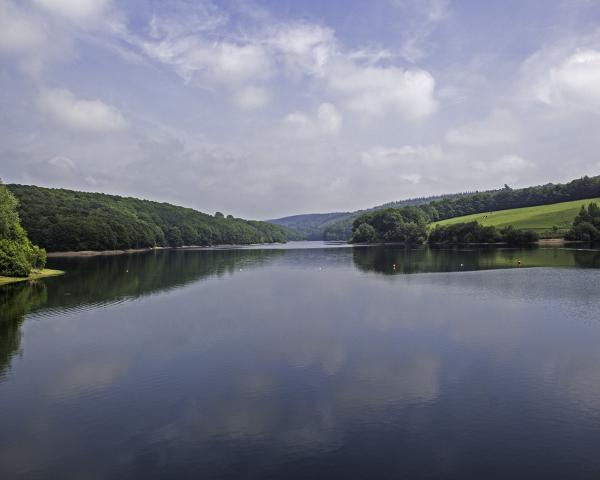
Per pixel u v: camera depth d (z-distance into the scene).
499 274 70.88
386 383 25.19
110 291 59.81
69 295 56.38
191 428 20.39
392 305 46.91
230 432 19.92
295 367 28.12
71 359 30.58
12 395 24.56
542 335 34.16
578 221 144.62
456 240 168.12
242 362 29.27
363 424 20.39
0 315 44.25
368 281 67.06
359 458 17.59
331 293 56.03
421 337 34.28
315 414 21.50
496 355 29.72
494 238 154.00
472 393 23.62
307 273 81.50
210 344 33.50
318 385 25.11
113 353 31.75
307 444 18.72
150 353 31.56
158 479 16.47
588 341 32.47
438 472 16.53
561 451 17.86
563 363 27.98
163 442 19.20
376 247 179.75
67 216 157.12
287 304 49.06
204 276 78.50
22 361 30.25
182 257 136.50
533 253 113.69
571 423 20.20
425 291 55.56
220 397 23.77
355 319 40.81
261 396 23.77
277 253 156.50
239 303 50.12
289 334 35.91
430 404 22.39
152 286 64.88
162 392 24.58
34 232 143.12
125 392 24.70
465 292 53.94
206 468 17.11
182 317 42.97
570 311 42.19
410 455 17.72
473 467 16.86
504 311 42.69
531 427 19.89
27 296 55.62
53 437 19.86
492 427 19.91
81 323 40.78
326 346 32.41
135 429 20.45
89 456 18.20
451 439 18.91
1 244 73.25
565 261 89.75
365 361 29.00
